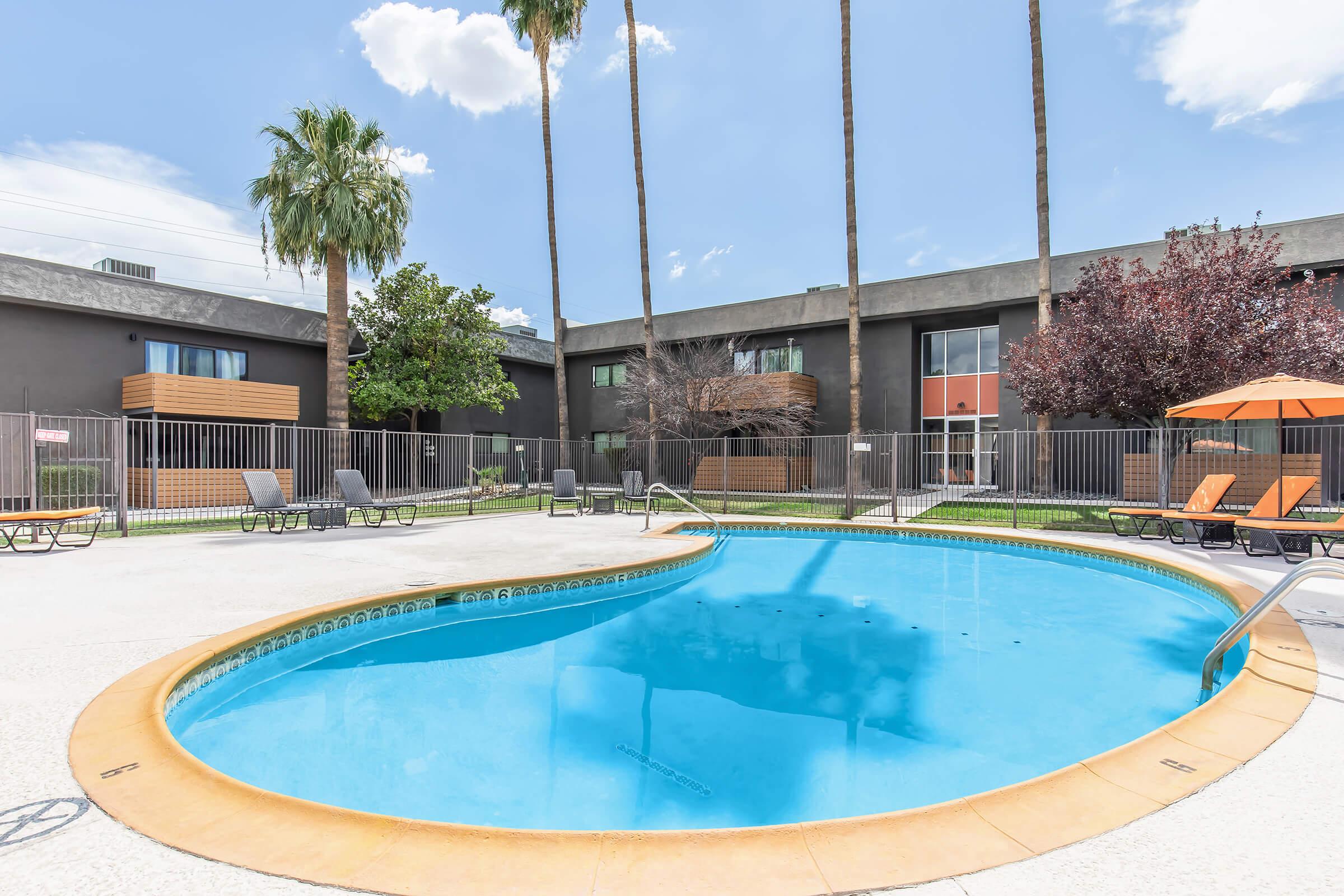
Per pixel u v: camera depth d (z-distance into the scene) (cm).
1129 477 1316
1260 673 315
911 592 669
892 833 182
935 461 1755
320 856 168
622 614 582
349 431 1368
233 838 176
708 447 1747
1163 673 427
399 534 964
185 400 1401
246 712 355
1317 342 956
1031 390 1155
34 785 204
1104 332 995
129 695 283
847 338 1817
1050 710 366
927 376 1792
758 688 403
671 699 384
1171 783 212
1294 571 308
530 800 264
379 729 337
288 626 425
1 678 307
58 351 1338
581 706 372
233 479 1434
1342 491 1190
